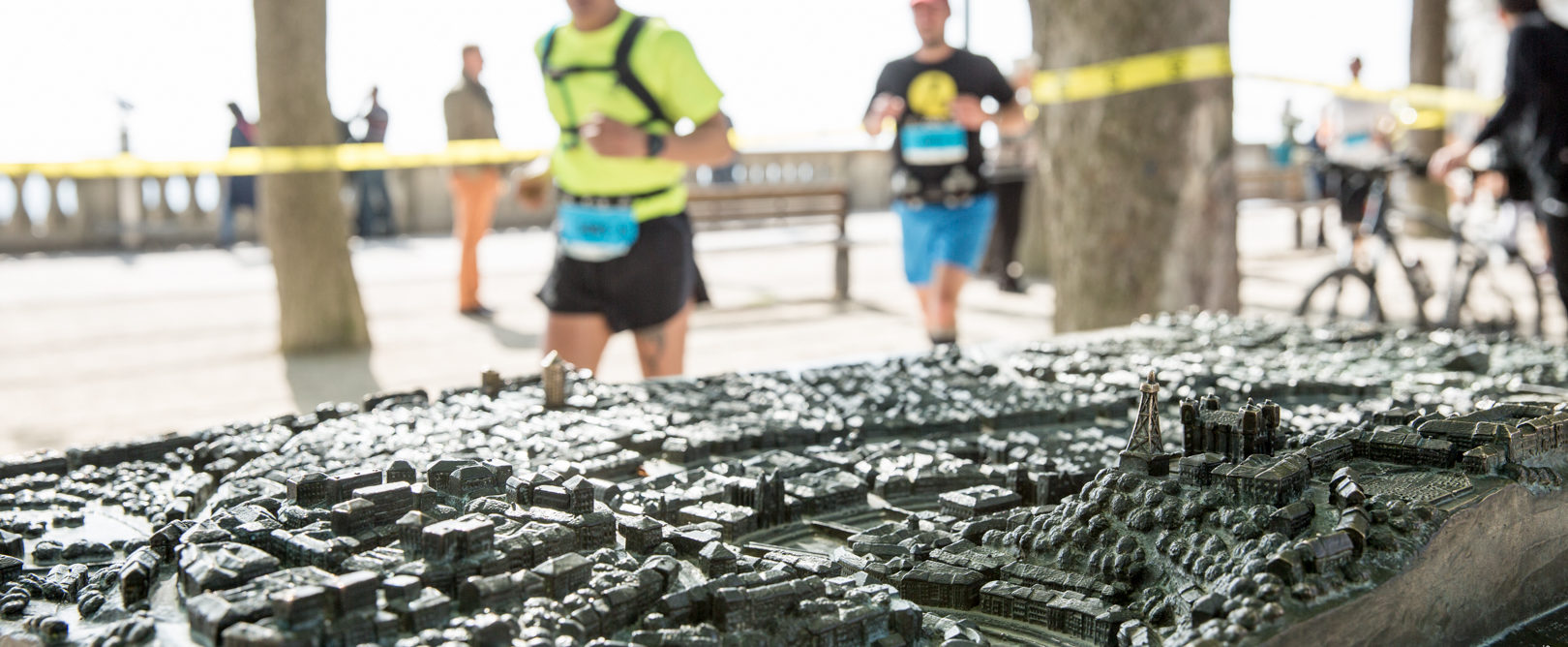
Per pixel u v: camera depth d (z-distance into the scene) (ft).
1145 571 5.00
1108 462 6.94
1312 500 5.10
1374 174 21.50
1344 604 4.40
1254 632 4.16
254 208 45.27
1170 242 17.34
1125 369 10.09
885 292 32.71
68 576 4.97
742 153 59.57
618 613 4.48
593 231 11.89
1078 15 17.38
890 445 7.64
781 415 8.24
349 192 49.37
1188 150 17.11
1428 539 4.82
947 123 17.34
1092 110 17.44
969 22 42.45
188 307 29.45
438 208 52.70
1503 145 19.17
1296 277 35.12
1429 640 4.86
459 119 26.13
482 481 5.78
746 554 5.70
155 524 5.75
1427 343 11.34
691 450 7.19
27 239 43.29
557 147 12.16
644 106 11.20
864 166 65.51
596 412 8.31
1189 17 16.80
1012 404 8.66
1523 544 5.46
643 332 12.41
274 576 4.40
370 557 4.67
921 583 5.15
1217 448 5.54
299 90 22.59
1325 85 24.95
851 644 4.50
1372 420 6.33
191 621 4.23
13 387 19.84
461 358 22.44
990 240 33.12
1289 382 9.18
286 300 23.22
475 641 4.08
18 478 6.56
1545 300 27.04
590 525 5.18
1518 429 5.63
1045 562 5.29
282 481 5.90
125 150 44.32
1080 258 18.01
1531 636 5.33
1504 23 18.26
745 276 36.52
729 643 4.35
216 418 17.49
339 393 19.31
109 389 19.65
